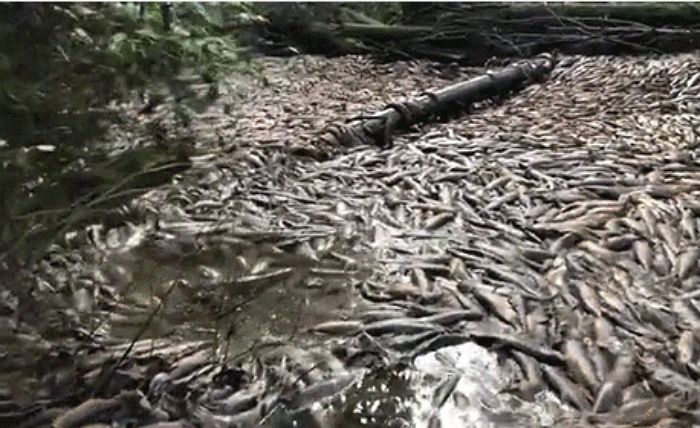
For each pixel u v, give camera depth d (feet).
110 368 10.99
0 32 15.30
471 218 15.76
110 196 14.87
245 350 11.59
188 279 13.51
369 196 16.94
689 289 13.14
